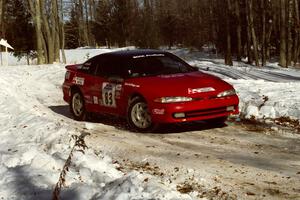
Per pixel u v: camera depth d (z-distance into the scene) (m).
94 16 84.56
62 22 47.25
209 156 7.09
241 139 8.17
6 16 45.06
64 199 4.93
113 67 9.93
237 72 25.72
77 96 10.89
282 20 40.25
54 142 7.91
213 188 5.61
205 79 9.08
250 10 43.25
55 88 17.77
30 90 16.91
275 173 6.17
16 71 26.03
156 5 87.38
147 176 5.66
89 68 10.62
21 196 5.09
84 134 4.63
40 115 10.90
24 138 8.45
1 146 7.91
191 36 70.94
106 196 4.90
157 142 8.15
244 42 53.66
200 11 71.31
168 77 9.18
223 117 9.39
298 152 7.21
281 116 9.60
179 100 8.52
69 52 59.19
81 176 5.81
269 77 23.94
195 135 8.62
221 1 52.94
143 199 4.81
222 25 53.19
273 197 5.28
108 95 9.82
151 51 10.25
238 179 5.95
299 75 25.45
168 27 76.00
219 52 58.38
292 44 49.47
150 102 8.74
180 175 6.14
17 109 11.41
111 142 8.19
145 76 9.40
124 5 74.69
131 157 7.20
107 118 10.78
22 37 44.81
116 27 74.38
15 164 6.57
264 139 8.12
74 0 68.00
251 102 10.68
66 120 10.78
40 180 5.61
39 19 38.62
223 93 8.92
